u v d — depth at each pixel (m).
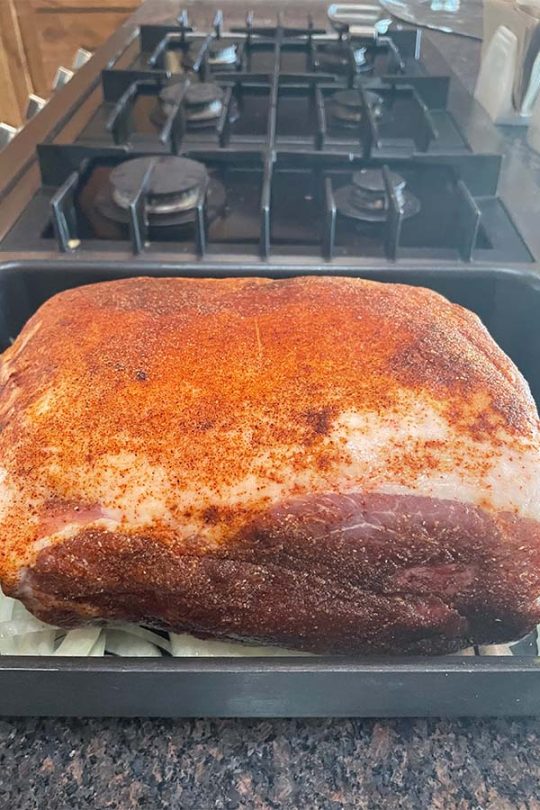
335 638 0.35
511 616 0.35
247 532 0.32
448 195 0.66
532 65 0.79
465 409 0.34
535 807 0.30
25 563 0.33
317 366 0.35
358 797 0.30
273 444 0.32
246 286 0.43
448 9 1.10
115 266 0.53
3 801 0.30
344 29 1.05
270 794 0.30
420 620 0.34
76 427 0.34
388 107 0.84
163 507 0.32
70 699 0.31
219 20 1.09
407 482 0.32
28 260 0.53
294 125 0.81
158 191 0.60
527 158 0.77
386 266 0.54
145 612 0.35
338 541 0.32
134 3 1.54
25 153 0.74
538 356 0.54
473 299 0.55
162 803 0.30
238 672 0.30
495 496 0.32
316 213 0.65
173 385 0.34
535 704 0.31
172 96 0.80
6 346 0.55
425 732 0.32
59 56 1.62
